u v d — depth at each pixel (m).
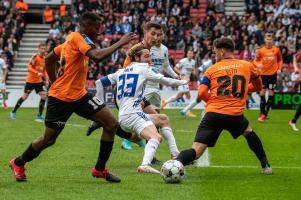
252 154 27.88
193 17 81.81
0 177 20.95
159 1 80.81
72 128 40.38
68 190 18.72
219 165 24.44
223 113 20.50
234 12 77.94
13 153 27.78
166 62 27.91
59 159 25.62
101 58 18.03
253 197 18.06
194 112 55.72
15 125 42.19
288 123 44.47
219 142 32.41
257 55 45.53
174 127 40.97
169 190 18.86
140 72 21.95
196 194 18.34
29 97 63.12
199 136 20.50
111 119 19.66
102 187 19.27
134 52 22.31
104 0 81.75
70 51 18.86
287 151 29.50
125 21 77.44
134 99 22.02
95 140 33.25
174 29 75.31
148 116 22.77
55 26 78.25
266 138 35.06
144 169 21.88
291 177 21.66
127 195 18.03
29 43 79.75
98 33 19.25
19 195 17.94
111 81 22.95
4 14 80.81
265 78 45.53
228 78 20.78
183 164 20.27
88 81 65.50
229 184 20.09
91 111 19.41
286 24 75.00
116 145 30.73
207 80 20.91
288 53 69.38
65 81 19.12
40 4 89.12
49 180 20.48
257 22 78.00
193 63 52.41
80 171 22.47
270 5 79.25
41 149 19.81
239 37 72.75
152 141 21.72
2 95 63.31
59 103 19.17
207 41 72.81
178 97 51.53
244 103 20.92
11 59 75.00
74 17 79.19
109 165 24.14
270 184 20.20
